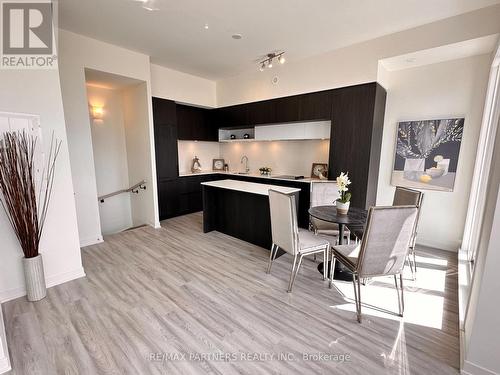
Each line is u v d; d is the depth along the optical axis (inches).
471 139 123.6
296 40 133.3
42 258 91.5
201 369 61.6
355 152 142.4
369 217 72.1
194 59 163.8
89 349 66.9
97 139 171.8
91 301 88.0
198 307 85.2
